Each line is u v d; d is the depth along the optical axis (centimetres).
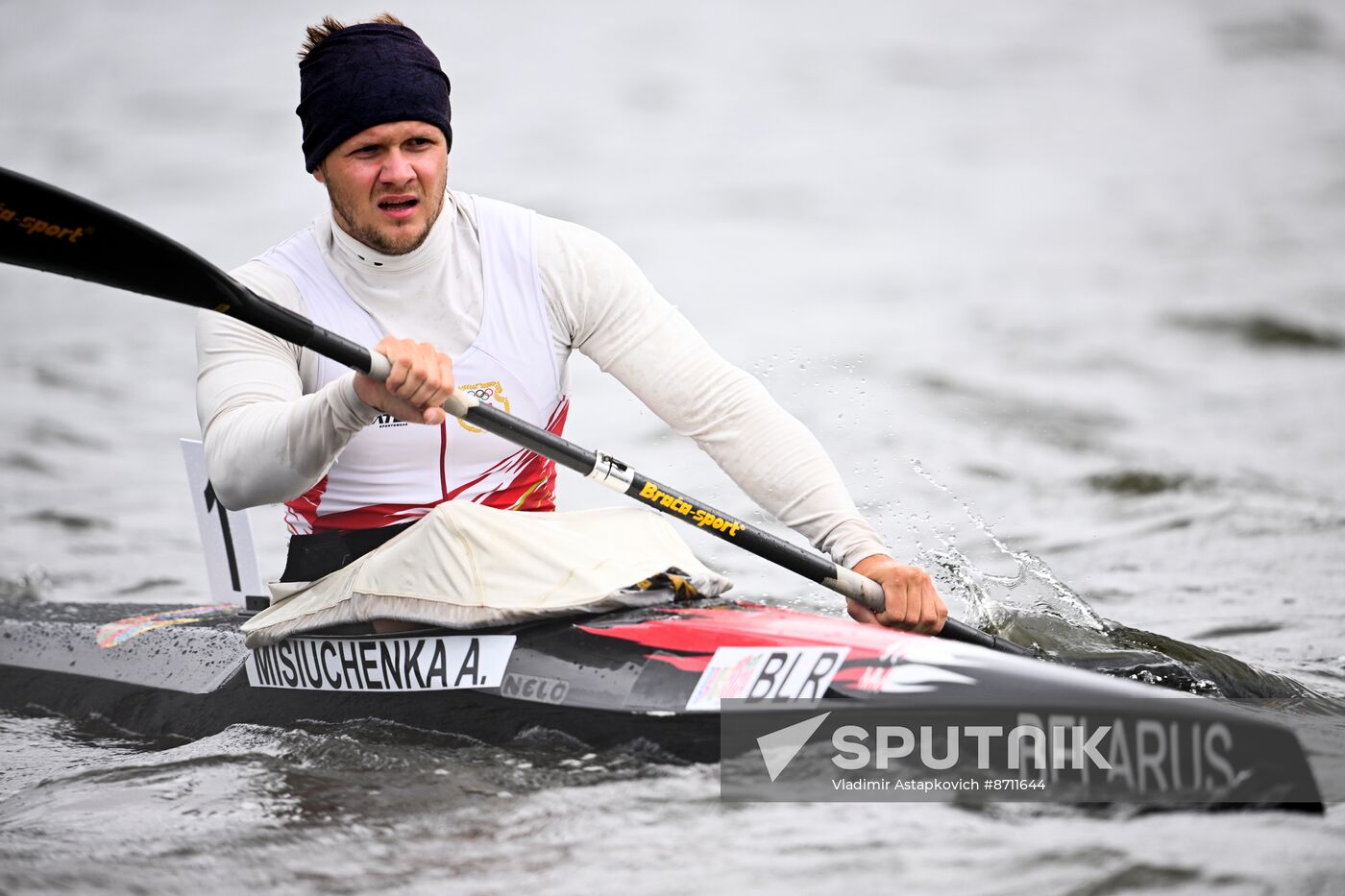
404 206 1195
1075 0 9269
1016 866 898
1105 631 1483
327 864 937
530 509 1323
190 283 1116
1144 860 902
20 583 1981
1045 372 3164
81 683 1507
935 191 5534
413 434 1241
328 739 1184
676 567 1217
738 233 4897
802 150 6250
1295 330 3516
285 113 7119
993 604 1524
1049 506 2261
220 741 1234
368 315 1245
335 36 1191
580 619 1178
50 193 1096
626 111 7006
